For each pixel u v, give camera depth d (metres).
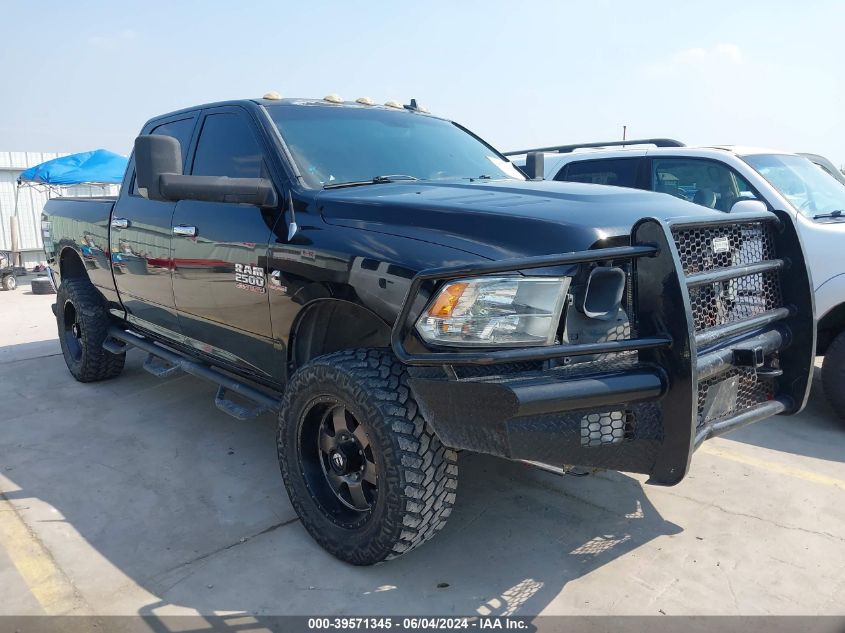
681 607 2.50
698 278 2.43
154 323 4.43
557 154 6.49
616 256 2.20
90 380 5.46
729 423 2.61
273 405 3.24
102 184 16.53
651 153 5.65
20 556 2.91
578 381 2.14
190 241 3.63
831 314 4.20
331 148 3.49
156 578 2.73
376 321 2.93
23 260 17.39
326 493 2.90
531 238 2.38
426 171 3.69
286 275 2.95
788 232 2.88
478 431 2.22
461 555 2.88
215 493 3.51
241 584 2.68
